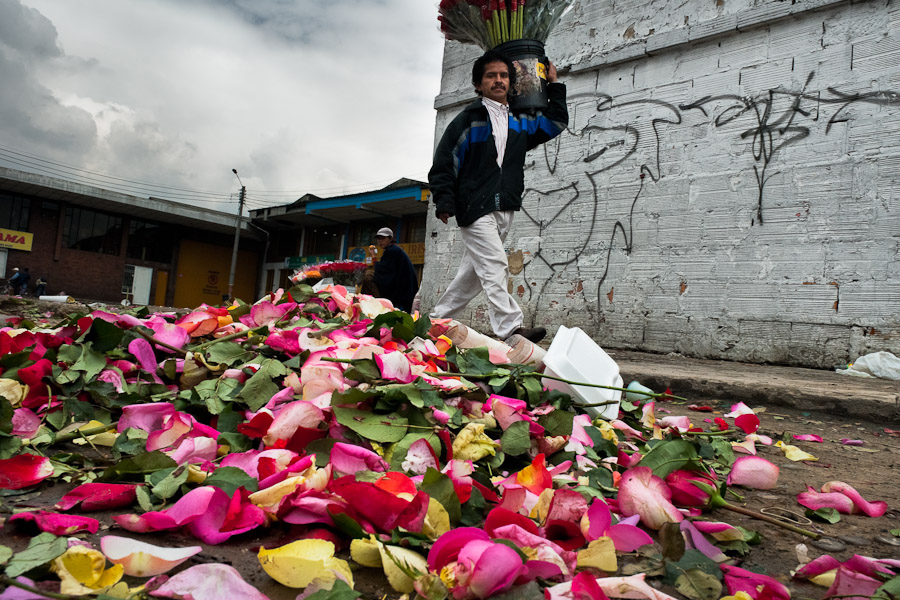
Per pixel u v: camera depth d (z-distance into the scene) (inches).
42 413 53.3
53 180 804.6
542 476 43.0
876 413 100.0
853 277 170.2
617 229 223.0
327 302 85.7
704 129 204.5
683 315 203.0
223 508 35.1
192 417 51.6
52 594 24.9
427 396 50.0
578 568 33.5
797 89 185.8
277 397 53.7
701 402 117.7
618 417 77.9
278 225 1008.2
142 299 952.9
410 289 224.5
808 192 180.5
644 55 218.7
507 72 122.9
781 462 69.6
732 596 30.5
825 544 41.3
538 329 120.3
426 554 32.6
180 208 933.8
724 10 201.0
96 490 38.5
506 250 254.1
